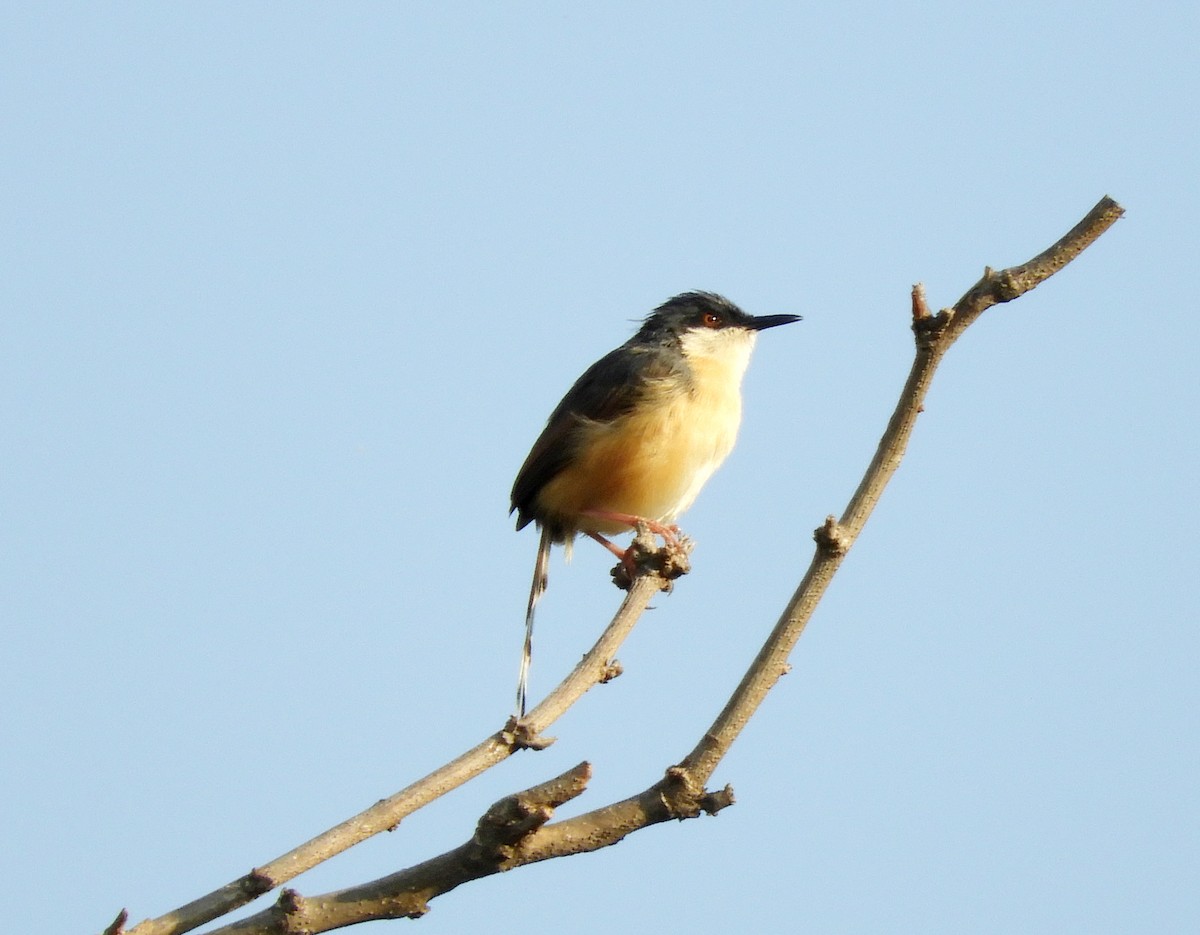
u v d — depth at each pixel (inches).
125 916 254.5
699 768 277.0
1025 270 268.5
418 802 275.7
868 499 277.3
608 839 278.2
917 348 273.6
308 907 268.8
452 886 274.5
